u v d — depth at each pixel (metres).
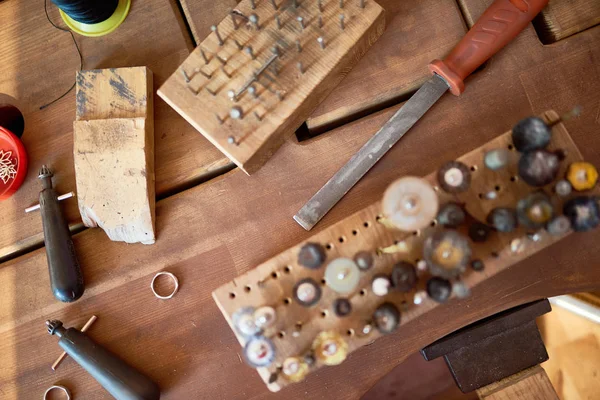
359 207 0.56
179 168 0.58
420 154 0.56
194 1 0.58
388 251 0.51
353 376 0.55
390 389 0.78
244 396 0.56
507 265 0.51
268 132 0.54
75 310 0.57
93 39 0.59
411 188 0.50
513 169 0.51
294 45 0.54
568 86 0.56
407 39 0.57
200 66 0.55
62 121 0.59
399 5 0.57
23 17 0.59
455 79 0.54
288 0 0.55
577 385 0.70
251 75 0.54
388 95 0.57
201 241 0.57
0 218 0.58
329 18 0.54
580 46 0.56
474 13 0.57
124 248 0.57
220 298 0.52
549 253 0.55
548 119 0.51
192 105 0.54
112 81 0.56
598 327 0.69
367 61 0.57
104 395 0.56
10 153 0.59
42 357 0.57
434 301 0.51
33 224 0.58
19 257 0.58
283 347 0.51
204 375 0.56
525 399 0.56
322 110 0.57
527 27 0.56
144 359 0.56
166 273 0.56
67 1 0.54
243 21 0.55
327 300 0.51
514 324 0.56
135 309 0.57
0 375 0.57
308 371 0.52
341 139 0.57
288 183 0.57
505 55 0.56
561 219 0.50
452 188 0.51
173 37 0.58
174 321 0.56
